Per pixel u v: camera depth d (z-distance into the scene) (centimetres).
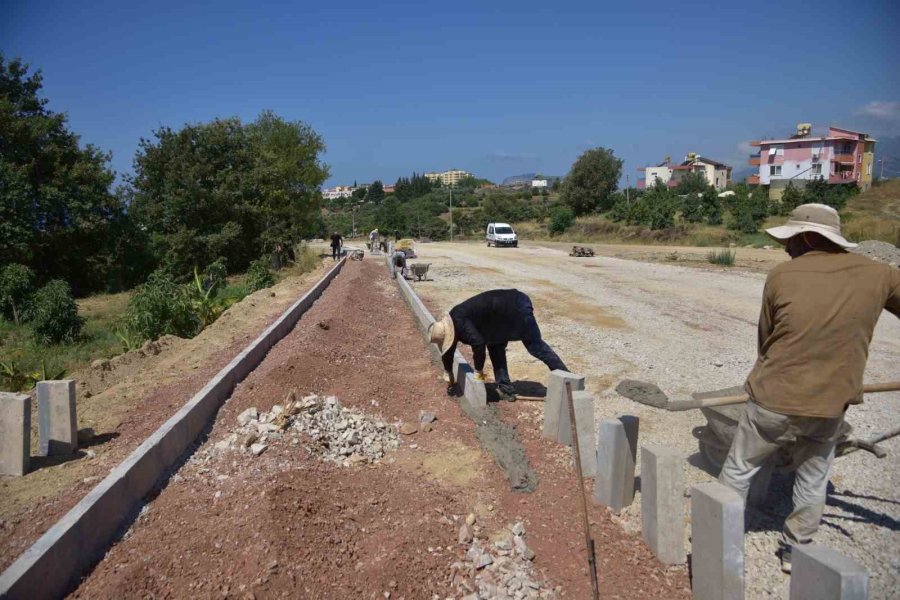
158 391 763
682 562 383
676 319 1238
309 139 3547
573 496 464
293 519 406
